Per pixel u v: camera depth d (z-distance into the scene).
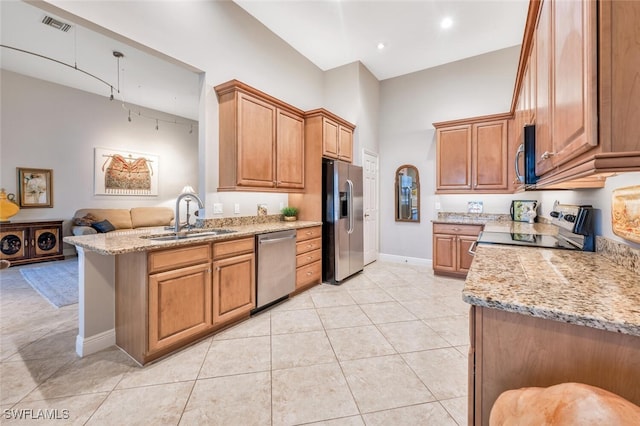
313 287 3.58
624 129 0.67
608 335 0.73
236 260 2.49
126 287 2.04
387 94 5.09
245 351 2.08
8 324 2.49
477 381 0.89
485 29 3.66
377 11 3.30
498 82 4.16
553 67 1.10
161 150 6.67
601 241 1.53
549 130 1.17
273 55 3.69
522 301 0.83
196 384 1.71
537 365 0.82
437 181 4.20
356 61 4.43
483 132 3.89
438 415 1.47
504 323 0.86
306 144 3.77
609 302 0.82
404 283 3.74
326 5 3.20
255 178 2.97
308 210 3.79
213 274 2.30
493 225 3.29
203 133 2.83
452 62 4.49
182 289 2.07
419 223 4.78
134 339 1.96
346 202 3.86
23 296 3.14
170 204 6.84
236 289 2.49
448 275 4.04
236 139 2.78
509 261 1.40
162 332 1.95
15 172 4.66
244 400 1.58
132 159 6.12
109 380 1.75
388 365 1.91
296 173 3.56
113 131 5.82
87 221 4.94
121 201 5.95
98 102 5.59
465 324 2.52
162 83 5.07
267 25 3.56
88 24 2.08
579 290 0.93
